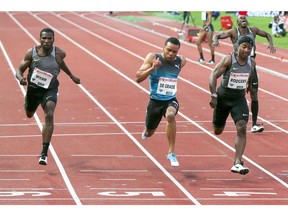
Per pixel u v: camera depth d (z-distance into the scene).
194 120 28.23
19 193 17.95
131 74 40.91
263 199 17.69
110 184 19.02
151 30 68.81
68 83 37.31
